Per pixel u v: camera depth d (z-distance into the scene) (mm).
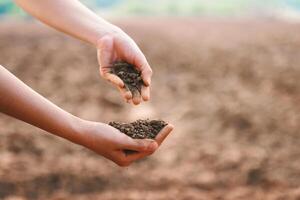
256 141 6785
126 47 2861
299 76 9891
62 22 2889
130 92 2736
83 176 5668
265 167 5973
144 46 12758
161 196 5285
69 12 2898
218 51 12367
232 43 13781
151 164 6059
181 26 18750
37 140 6523
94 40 2873
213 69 10547
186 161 6184
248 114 7656
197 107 8102
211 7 36250
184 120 7609
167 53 11945
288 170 5902
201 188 5574
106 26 2895
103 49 2850
